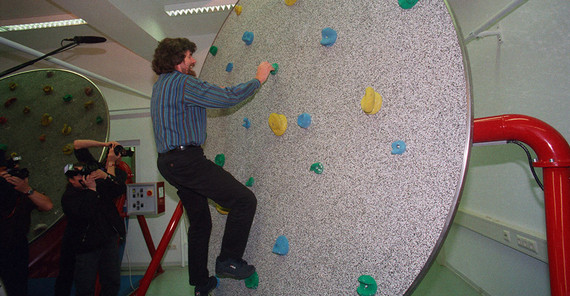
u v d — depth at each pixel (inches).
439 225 32.4
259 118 56.5
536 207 68.9
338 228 41.9
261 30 58.3
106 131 94.3
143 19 106.1
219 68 67.4
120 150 83.3
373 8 41.4
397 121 37.2
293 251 47.2
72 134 95.7
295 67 50.8
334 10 46.4
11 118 98.9
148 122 146.0
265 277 51.3
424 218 33.7
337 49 45.0
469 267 100.4
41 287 103.2
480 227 89.3
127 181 109.7
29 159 94.1
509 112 73.0
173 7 114.8
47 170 93.0
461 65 32.4
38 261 111.5
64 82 102.1
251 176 56.3
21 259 74.8
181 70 48.4
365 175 39.8
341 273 40.7
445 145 32.9
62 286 75.6
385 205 37.4
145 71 145.0
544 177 38.6
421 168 34.6
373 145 39.4
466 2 92.9
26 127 97.8
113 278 79.7
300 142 48.5
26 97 101.3
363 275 37.4
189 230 54.9
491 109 80.5
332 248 42.3
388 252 36.4
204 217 54.8
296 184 48.3
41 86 102.3
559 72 58.6
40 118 98.4
